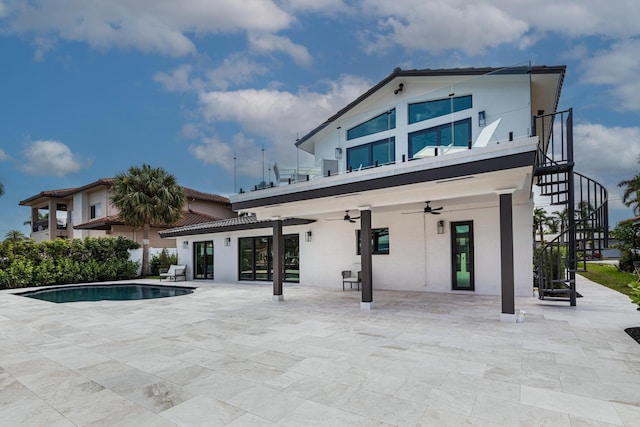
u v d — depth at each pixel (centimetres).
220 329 736
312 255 1551
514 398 386
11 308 1065
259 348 589
